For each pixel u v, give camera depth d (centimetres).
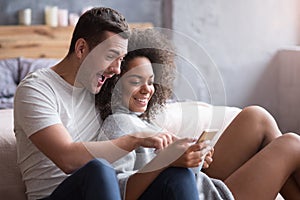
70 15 406
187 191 145
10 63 365
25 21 397
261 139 189
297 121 407
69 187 147
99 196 138
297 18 423
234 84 421
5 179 185
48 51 397
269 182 170
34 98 156
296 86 405
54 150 152
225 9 413
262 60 423
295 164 175
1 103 335
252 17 419
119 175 154
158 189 149
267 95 427
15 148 190
